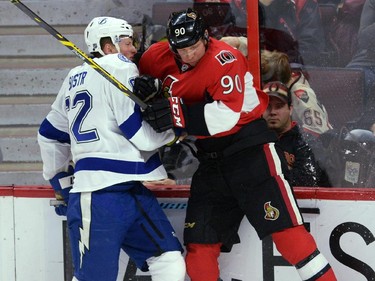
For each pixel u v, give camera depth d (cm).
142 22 1463
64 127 1088
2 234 1157
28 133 1587
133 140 998
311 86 1298
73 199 1023
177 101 983
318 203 1103
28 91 1628
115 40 1048
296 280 1120
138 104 979
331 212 1102
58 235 1149
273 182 1039
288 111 1219
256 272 1126
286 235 1036
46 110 1595
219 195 1073
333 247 1109
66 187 1110
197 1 1402
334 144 1246
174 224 1140
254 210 1045
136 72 1018
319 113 1266
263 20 1320
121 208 1003
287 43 1328
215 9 1339
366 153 1234
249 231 1118
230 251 1126
